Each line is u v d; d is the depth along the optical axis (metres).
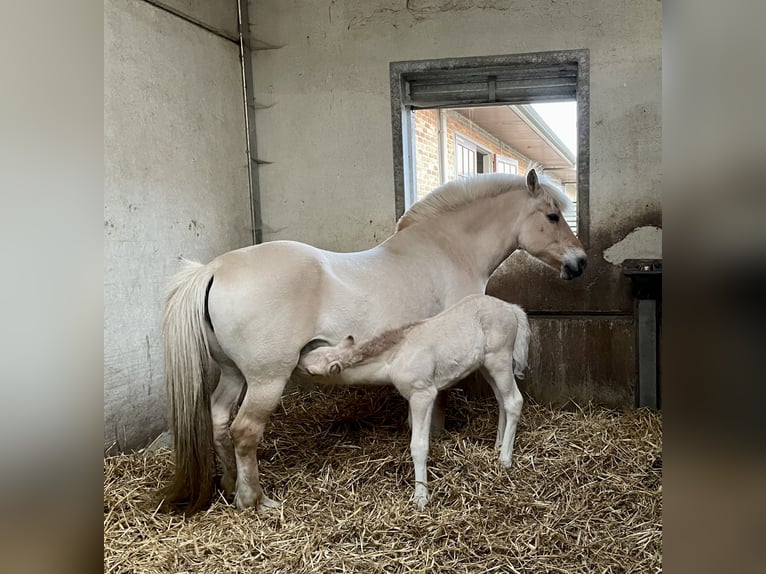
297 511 2.23
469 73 3.56
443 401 2.92
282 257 2.20
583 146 3.40
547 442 2.83
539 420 3.19
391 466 2.57
